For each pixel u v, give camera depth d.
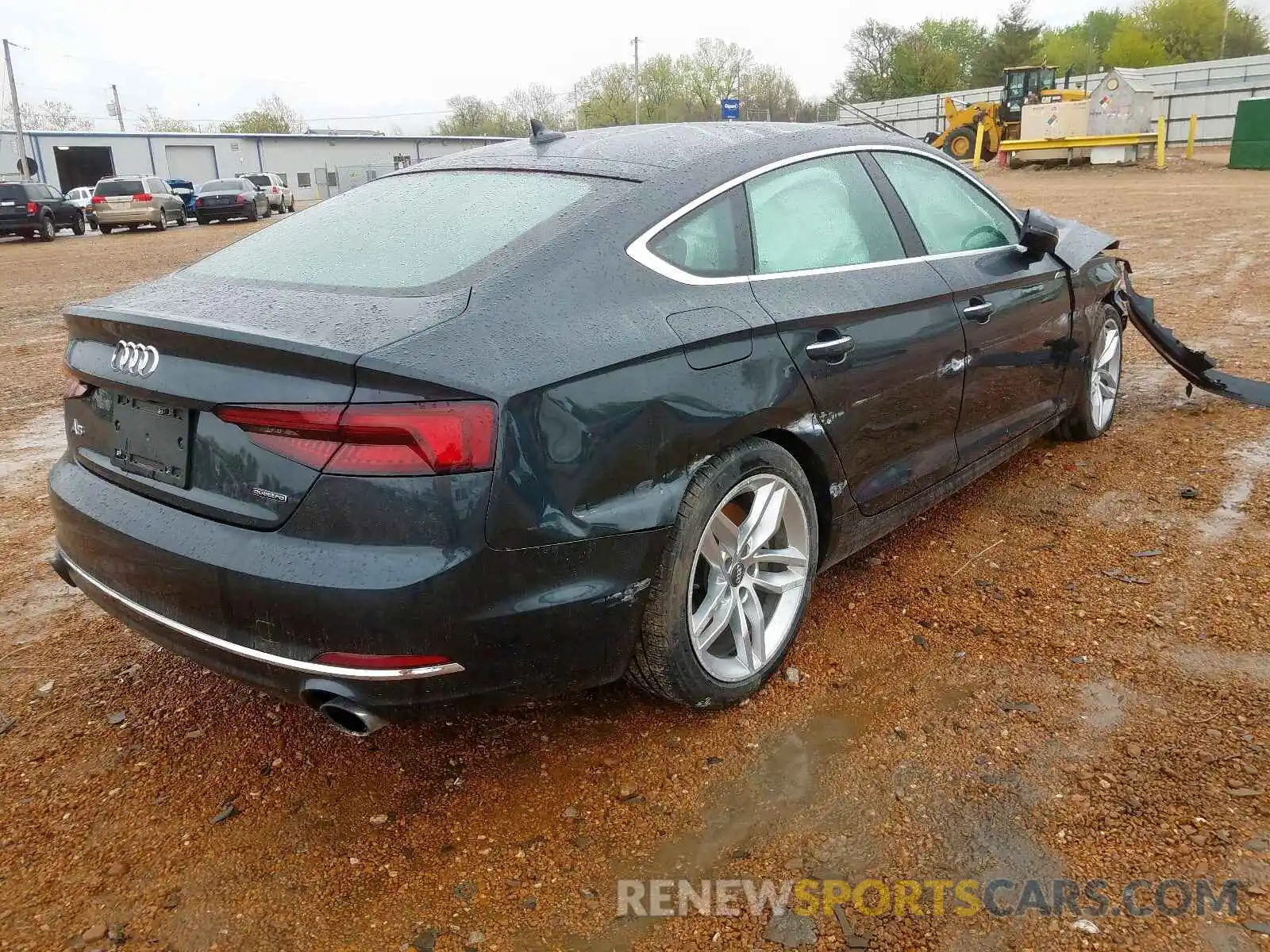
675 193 2.73
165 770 2.72
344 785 2.63
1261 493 4.18
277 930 2.15
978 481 4.56
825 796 2.48
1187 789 2.40
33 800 2.61
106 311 2.54
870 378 3.07
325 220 3.05
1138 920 2.04
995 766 2.55
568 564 2.28
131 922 2.19
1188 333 7.25
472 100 84.06
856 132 3.46
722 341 2.60
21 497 4.94
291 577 2.13
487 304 2.29
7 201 25.66
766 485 2.79
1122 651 3.04
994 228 3.97
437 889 2.25
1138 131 28.12
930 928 2.06
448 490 2.10
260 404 2.18
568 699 2.97
